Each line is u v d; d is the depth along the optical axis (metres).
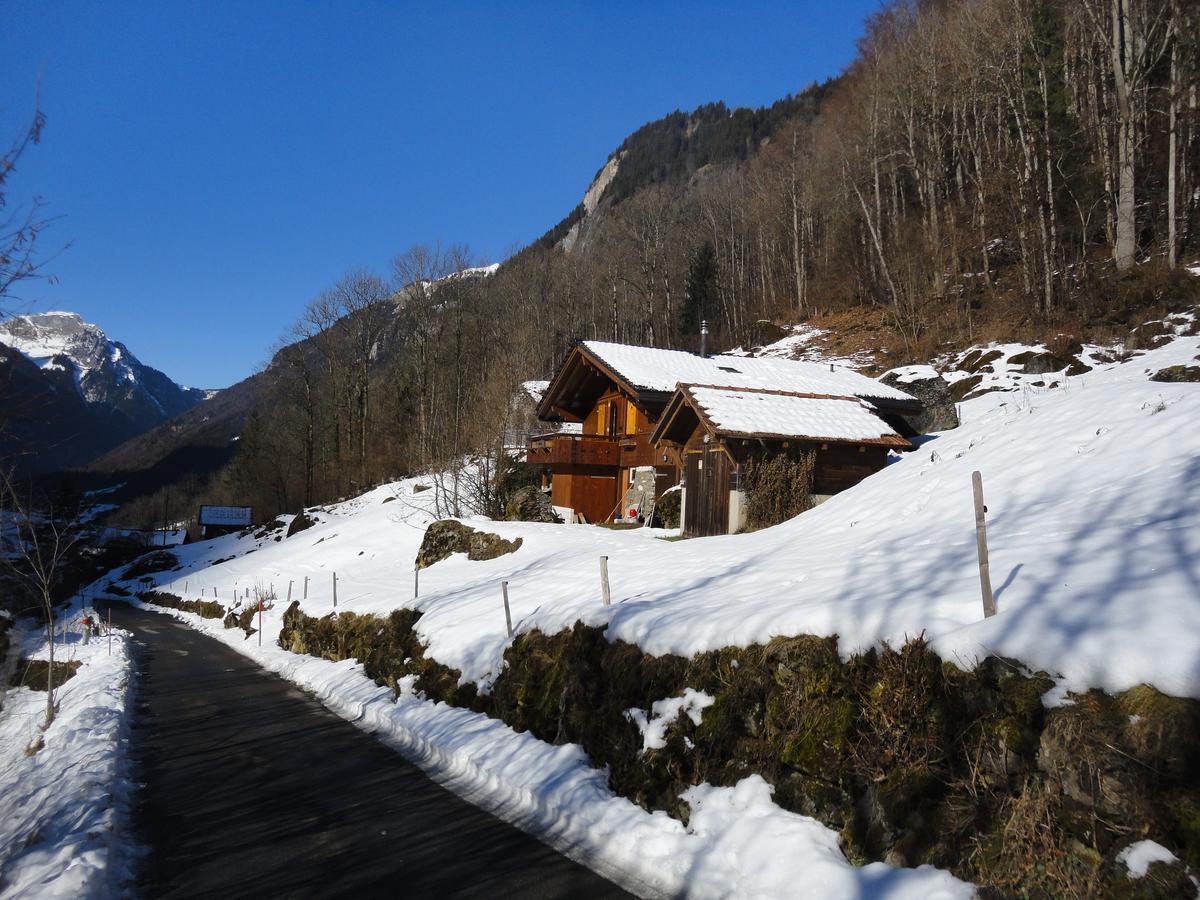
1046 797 4.53
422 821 7.72
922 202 45.62
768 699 6.43
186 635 28.75
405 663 13.62
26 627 21.78
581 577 13.48
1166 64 34.62
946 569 7.12
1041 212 33.81
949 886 4.73
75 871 6.32
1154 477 7.91
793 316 53.44
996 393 26.64
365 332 64.69
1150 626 4.75
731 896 5.50
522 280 66.06
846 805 5.59
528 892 6.02
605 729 8.10
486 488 30.81
